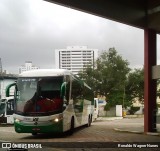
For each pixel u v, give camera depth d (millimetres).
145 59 23109
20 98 19828
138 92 72750
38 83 19859
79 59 120250
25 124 19406
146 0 21422
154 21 21203
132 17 20875
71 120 21734
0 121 35062
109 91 70312
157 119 22859
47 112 19359
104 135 21438
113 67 71812
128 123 38844
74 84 22625
